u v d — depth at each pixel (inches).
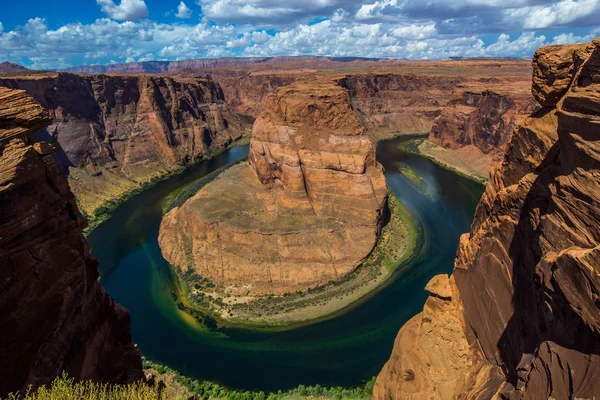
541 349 637.9
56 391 619.8
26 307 676.1
